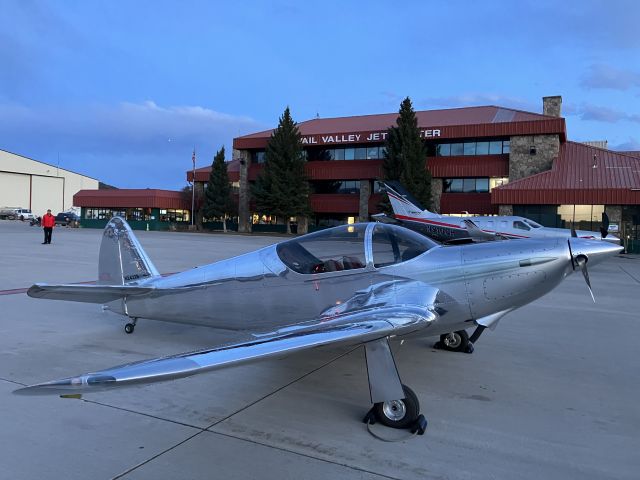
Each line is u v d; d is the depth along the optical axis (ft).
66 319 23.30
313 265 15.23
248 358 9.08
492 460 9.91
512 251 14.06
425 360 17.08
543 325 23.45
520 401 13.26
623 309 28.09
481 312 14.30
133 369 8.14
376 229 15.16
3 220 210.59
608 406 12.96
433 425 11.62
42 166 269.23
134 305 18.89
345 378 14.98
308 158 144.66
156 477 9.12
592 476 9.32
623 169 97.55
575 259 13.76
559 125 107.45
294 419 11.91
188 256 59.82
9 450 10.11
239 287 16.38
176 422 11.66
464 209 120.67
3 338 19.58
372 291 13.99
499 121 118.93
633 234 89.45
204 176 165.89
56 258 52.34
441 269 14.24
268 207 136.77
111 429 11.21
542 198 95.40
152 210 162.61
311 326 11.63
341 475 9.25
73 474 9.19
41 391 7.42
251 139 150.61
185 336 20.16
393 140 122.11
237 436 10.94
